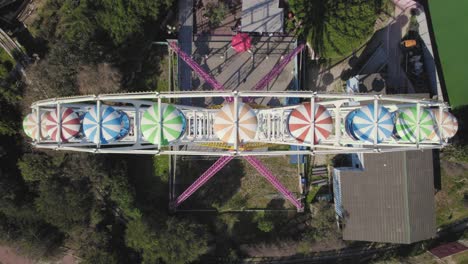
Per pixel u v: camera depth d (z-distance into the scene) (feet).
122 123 77.66
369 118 75.51
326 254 115.75
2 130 102.32
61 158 102.53
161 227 105.40
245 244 112.78
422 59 112.98
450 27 113.50
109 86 98.48
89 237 108.58
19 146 106.73
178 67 110.32
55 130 75.56
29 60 103.76
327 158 115.03
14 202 104.12
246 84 112.98
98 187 106.93
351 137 80.69
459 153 107.65
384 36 114.21
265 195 114.83
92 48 96.48
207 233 108.68
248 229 115.14
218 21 111.65
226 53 112.57
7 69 103.86
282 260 115.75
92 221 108.78
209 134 86.69
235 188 115.34
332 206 111.65
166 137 74.69
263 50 112.68
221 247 114.42
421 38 112.68
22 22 105.40
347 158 114.11
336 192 110.73
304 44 109.60
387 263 110.93
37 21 104.73
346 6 98.68
